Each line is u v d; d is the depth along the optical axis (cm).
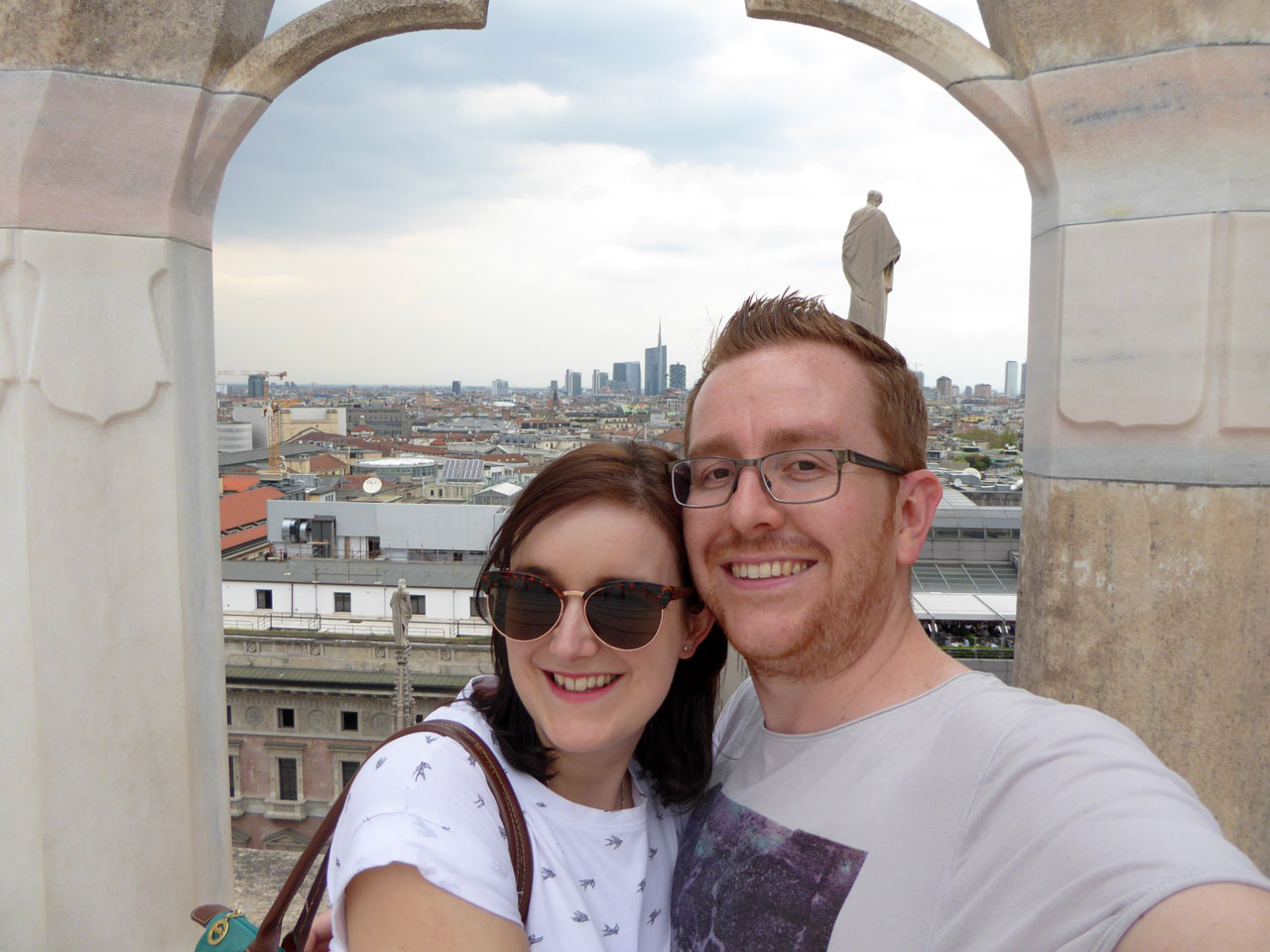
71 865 260
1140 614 246
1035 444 271
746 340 119
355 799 106
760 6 266
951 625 2706
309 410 16625
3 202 245
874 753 107
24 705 254
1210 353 233
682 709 135
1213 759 241
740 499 112
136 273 260
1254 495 234
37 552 253
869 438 113
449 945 91
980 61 253
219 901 294
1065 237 251
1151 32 231
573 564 114
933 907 92
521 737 120
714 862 119
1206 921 63
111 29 245
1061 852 78
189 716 276
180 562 272
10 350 249
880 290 807
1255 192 229
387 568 4066
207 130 262
